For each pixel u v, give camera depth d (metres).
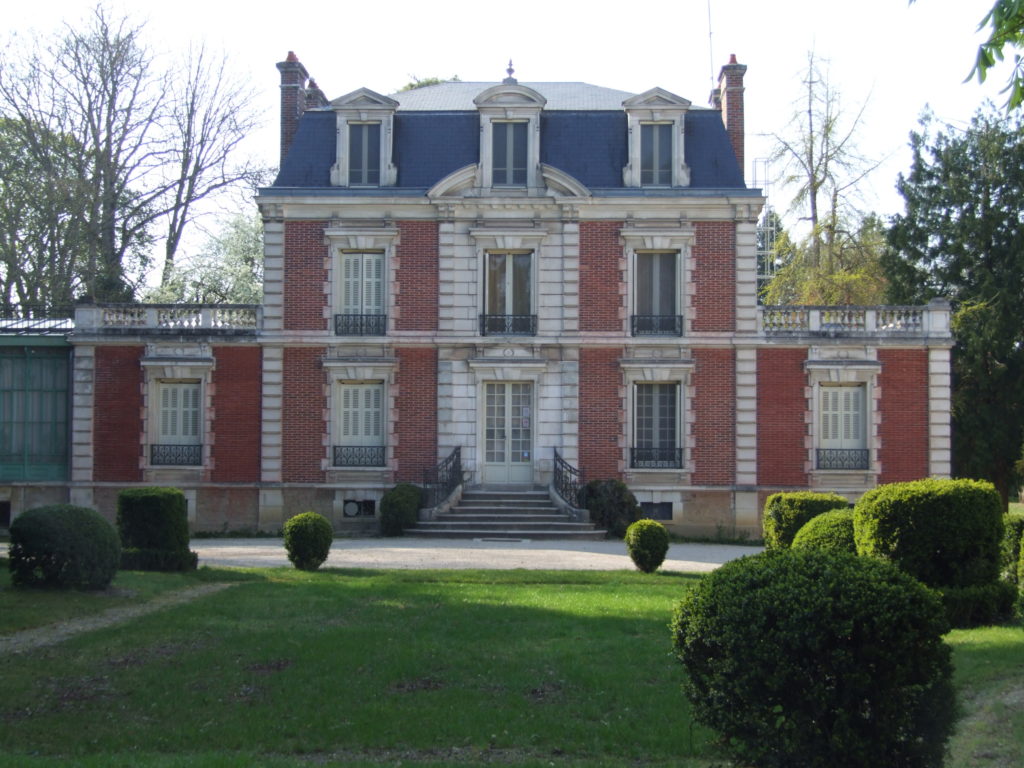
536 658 12.23
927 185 38.09
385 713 10.20
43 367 29.97
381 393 29.78
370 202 29.36
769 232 54.25
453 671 11.68
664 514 29.47
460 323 29.42
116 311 29.83
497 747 9.41
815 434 29.36
